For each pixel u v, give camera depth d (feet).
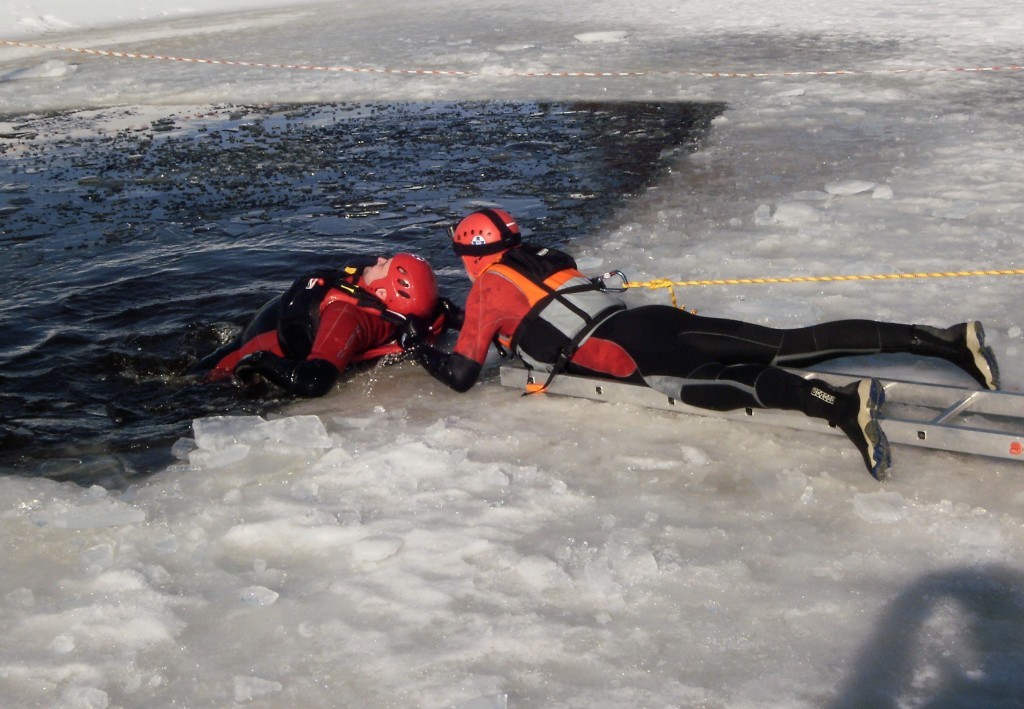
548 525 11.67
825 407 11.80
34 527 12.21
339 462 13.52
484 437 14.03
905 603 9.78
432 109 44.29
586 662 9.29
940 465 12.34
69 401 16.66
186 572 11.14
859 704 8.57
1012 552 10.48
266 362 15.56
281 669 9.47
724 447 13.23
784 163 30.30
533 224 25.22
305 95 49.85
